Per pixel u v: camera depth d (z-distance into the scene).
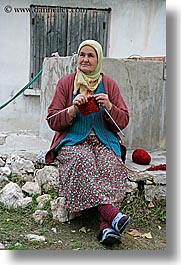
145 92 4.07
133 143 4.07
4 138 4.34
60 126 2.88
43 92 4.45
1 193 3.24
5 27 6.05
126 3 6.14
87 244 2.73
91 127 2.89
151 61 4.08
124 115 2.92
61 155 2.87
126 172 2.86
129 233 2.93
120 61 3.92
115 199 2.72
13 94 6.18
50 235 2.83
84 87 2.93
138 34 6.22
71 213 2.99
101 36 6.17
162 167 3.42
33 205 3.16
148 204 3.23
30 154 3.69
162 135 4.23
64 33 6.13
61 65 4.04
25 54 6.12
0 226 2.89
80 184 2.71
